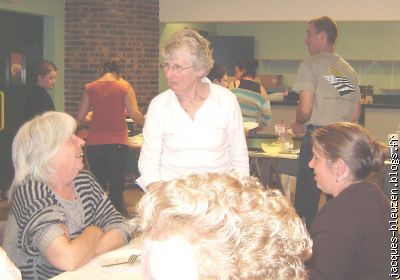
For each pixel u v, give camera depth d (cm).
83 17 793
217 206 79
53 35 785
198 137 272
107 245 237
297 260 84
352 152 211
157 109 277
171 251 79
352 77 430
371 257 200
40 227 218
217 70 586
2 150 715
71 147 232
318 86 420
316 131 223
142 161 279
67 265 212
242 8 822
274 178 506
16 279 182
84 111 579
